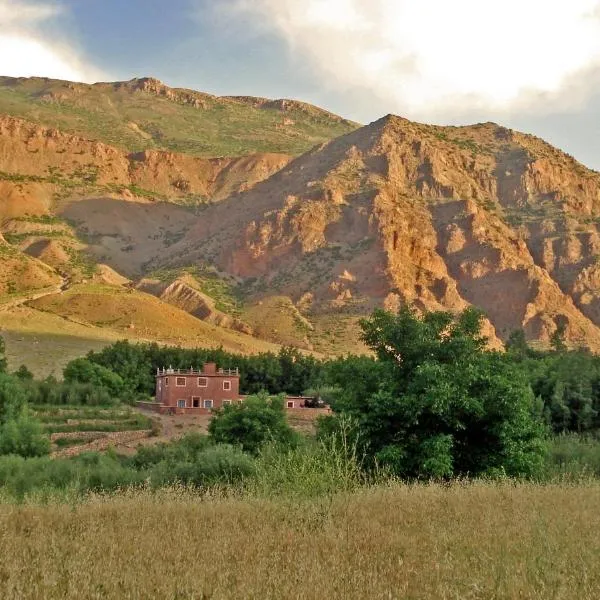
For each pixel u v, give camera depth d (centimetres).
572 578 1049
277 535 1371
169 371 10625
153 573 1088
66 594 1001
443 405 2798
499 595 1012
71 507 1838
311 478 1978
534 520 1464
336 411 3139
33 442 5325
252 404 5272
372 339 3195
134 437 7369
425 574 1093
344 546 1274
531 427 2966
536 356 12669
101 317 19838
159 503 1862
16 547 1270
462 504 1697
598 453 4050
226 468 3403
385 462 2747
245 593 994
